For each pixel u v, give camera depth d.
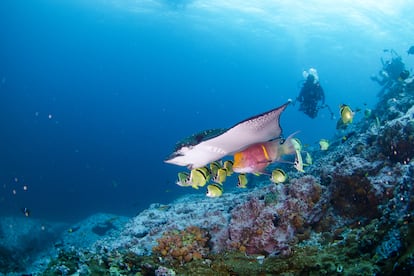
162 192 35.84
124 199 33.41
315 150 13.38
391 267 2.74
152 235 5.90
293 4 37.69
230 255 4.07
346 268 3.06
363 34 46.22
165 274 3.70
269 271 3.46
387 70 17.41
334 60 71.69
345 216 4.85
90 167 57.09
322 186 5.22
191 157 3.34
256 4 38.56
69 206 29.94
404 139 5.09
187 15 46.69
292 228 4.64
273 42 59.47
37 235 13.73
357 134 9.58
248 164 3.24
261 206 4.95
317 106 14.97
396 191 3.66
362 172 4.82
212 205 7.77
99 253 4.85
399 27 41.19
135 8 46.59
